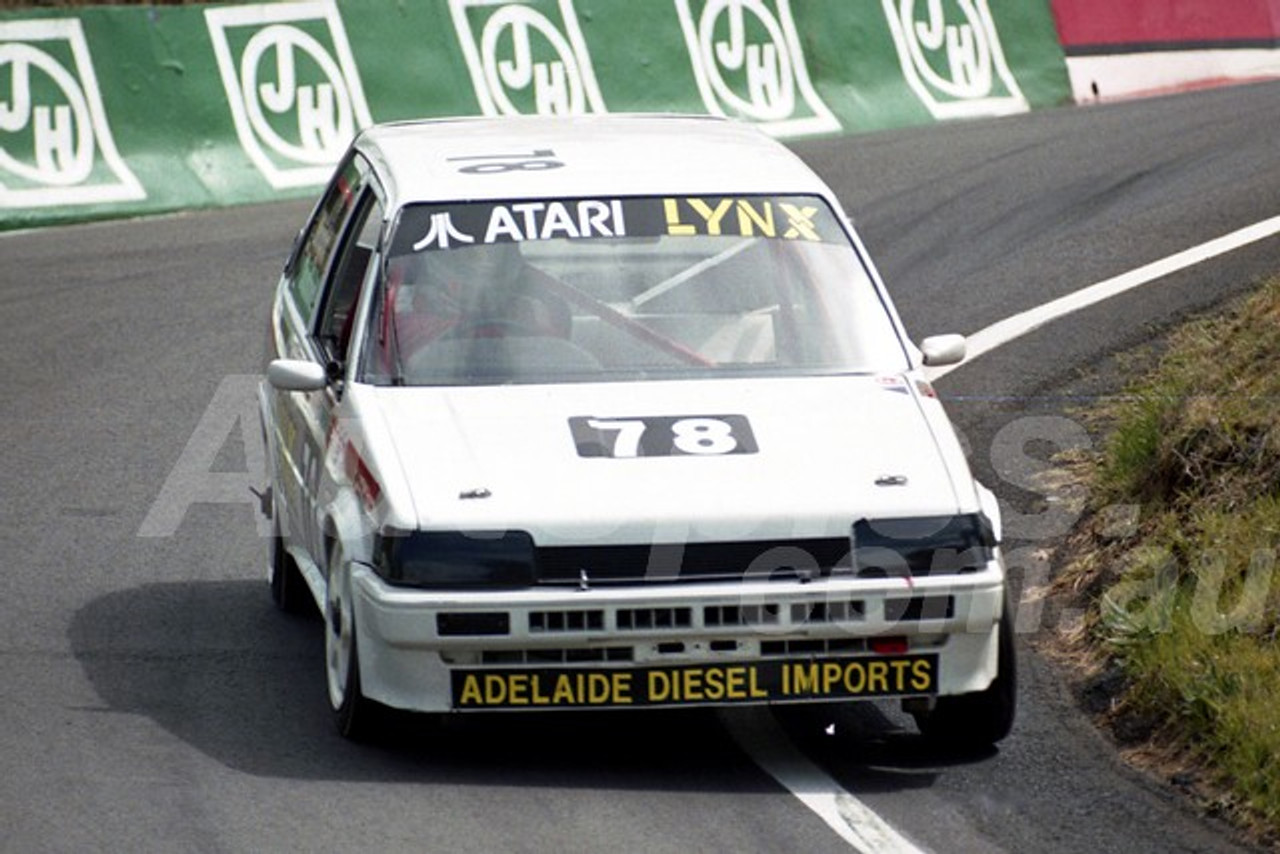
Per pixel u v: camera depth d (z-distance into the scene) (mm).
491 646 21297
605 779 22172
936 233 49938
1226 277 43375
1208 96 68812
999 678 22500
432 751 23109
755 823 20844
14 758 22859
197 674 25984
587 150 27656
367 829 20641
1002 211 51656
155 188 55656
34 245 52031
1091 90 74312
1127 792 21734
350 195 28625
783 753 23094
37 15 55281
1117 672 24828
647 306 25047
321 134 58688
